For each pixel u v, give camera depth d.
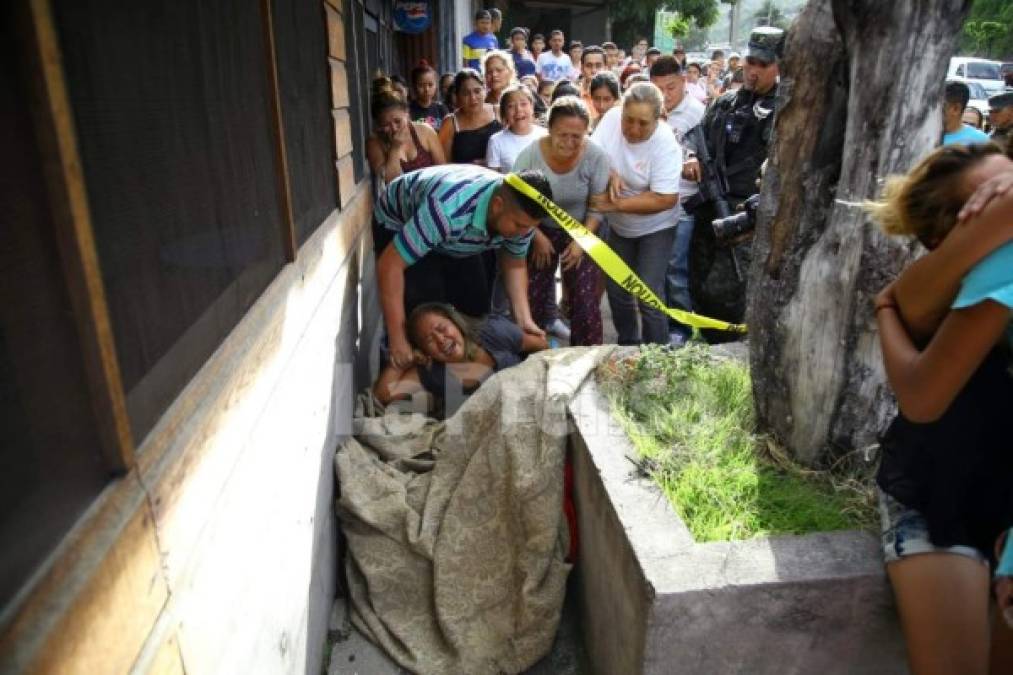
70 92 0.89
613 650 2.11
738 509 2.04
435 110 6.37
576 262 3.69
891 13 1.80
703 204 3.97
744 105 3.85
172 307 1.21
